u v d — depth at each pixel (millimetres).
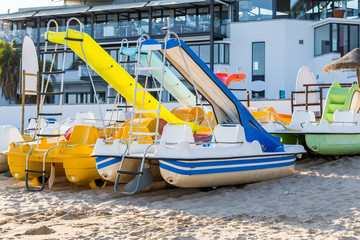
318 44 30891
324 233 6031
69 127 13852
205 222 6797
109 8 33031
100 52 11180
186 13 33406
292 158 10516
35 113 25109
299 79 18062
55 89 36531
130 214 7512
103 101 35469
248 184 9742
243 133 9344
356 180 9656
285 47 30828
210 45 30688
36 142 11000
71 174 9562
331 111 14180
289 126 13320
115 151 8742
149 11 32156
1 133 12172
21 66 15062
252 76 31594
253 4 31781
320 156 13594
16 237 6051
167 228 6469
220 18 32562
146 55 14023
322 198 8133
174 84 15055
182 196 8836
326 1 31391
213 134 9062
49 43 35281
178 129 9461
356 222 6504
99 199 8859
